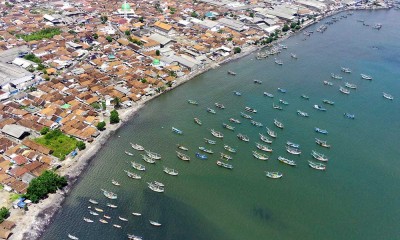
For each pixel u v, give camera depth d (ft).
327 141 615.16
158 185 511.40
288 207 483.10
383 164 565.53
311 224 458.91
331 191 512.22
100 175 528.63
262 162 565.53
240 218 464.24
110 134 615.98
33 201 467.93
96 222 452.35
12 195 475.31
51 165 529.86
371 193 510.58
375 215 475.31
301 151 589.73
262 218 464.65
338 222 463.01
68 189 499.10
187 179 527.40
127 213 467.11
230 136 625.41
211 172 542.16
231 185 518.37
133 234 437.17
